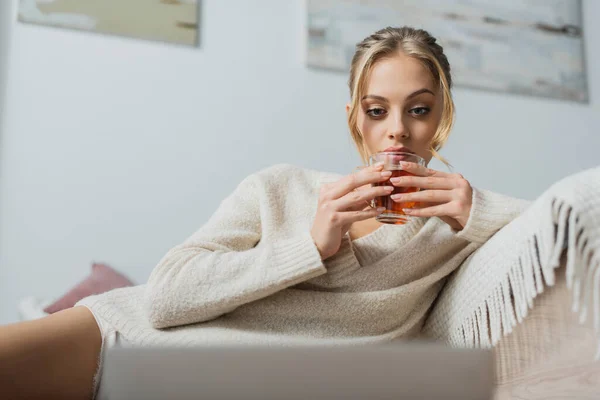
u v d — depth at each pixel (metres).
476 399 0.50
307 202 1.20
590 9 3.39
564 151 3.19
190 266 1.00
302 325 1.05
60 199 2.42
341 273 1.07
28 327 0.93
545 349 0.80
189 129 2.62
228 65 2.72
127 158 2.53
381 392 0.48
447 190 1.03
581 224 0.69
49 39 2.51
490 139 3.08
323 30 2.86
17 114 2.42
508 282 0.88
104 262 2.42
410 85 1.17
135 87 2.58
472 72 3.09
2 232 2.33
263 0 2.81
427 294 1.13
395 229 1.15
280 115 2.75
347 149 2.82
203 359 0.48
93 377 0.96
